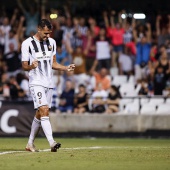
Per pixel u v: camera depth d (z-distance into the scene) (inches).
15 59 2069.4
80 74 2026.3
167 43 2058.3
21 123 1579.7
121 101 1854.1
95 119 1727.4
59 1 2207.2
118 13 2167.8
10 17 2215.8
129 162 773.9
